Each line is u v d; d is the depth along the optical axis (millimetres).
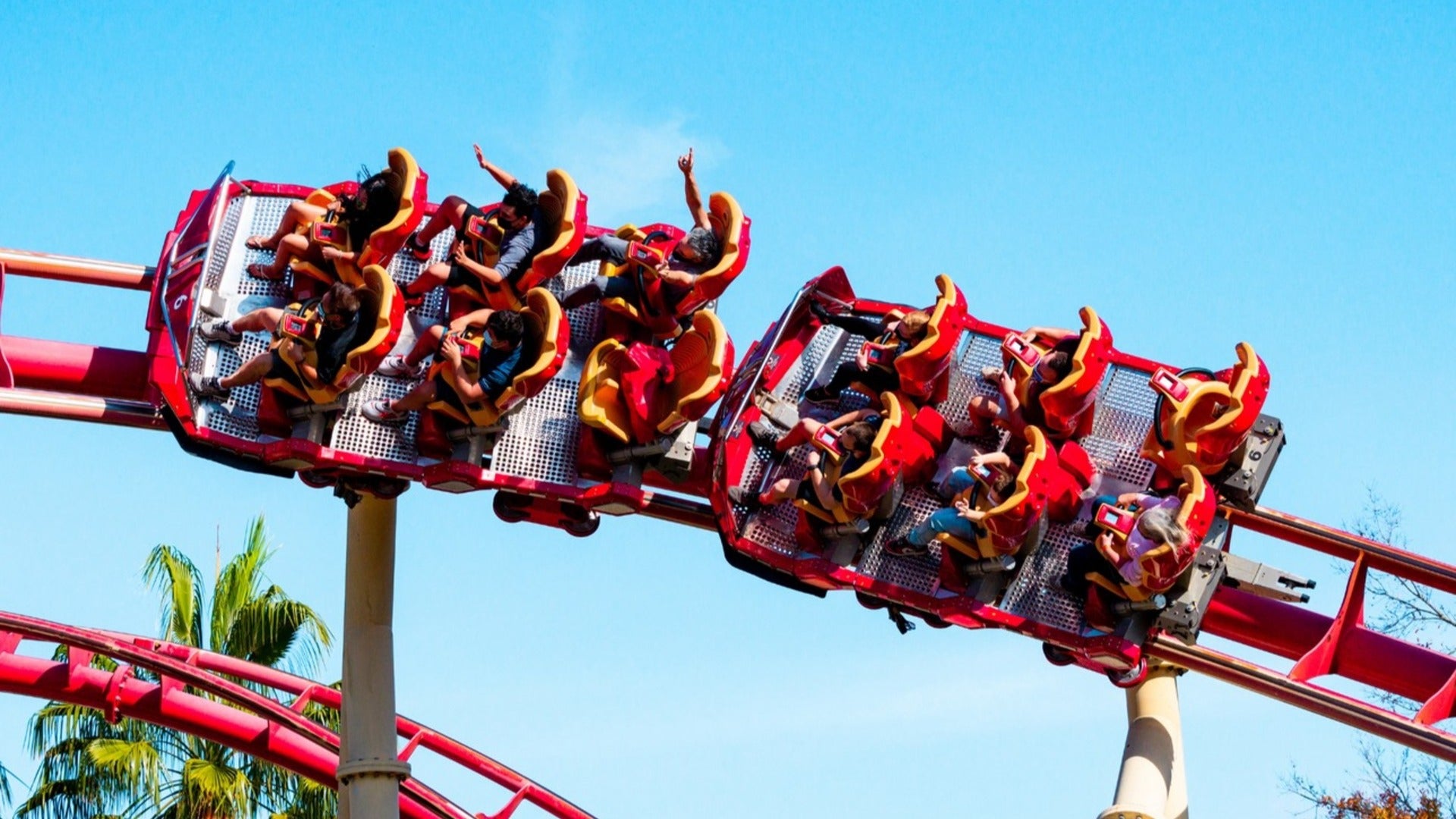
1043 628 17547
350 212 18016
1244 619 18562
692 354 17891
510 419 18031
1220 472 17641
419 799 22938
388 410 17766
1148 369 18000
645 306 18125
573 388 18375
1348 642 18172
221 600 31203
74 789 28453
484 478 17828
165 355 17578
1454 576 18203
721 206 18219
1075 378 17219
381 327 17109
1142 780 18516
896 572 17906
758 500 18094
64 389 18547
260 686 30219
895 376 17969
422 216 18172
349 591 18312
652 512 18422
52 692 21797
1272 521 18625
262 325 17688
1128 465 17797
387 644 18219
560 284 18797
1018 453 17859
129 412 18109
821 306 18922
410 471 17766
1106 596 17438
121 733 29516
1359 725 17484
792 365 18781
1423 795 30344
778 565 17984
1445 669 17688
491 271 17844
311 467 17719
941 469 17969
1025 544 17391
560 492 17938
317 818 29000
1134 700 19234
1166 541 16625
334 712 30141
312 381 17219
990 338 18297
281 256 18234
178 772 29047
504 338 17266
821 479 17594
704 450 18797
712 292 18031
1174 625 17328
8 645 21953
